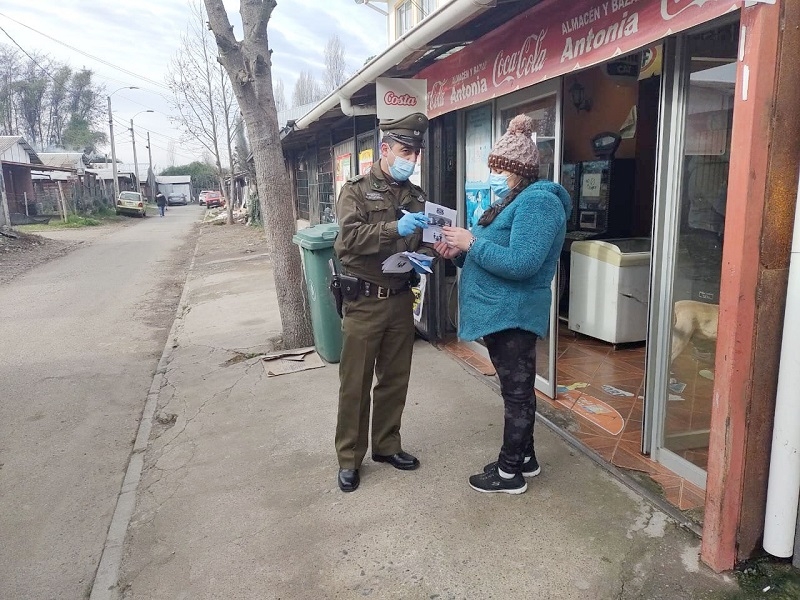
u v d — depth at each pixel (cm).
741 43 212
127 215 3759
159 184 7044
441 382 485
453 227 285
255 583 261
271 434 413
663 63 309
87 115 6006
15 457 423
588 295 573
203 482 354
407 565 265
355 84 545
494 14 392
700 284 312
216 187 7888
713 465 243
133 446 428
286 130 923
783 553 244
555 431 385
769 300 226
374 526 295
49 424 477
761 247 220
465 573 257
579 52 315
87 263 1491
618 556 262
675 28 248
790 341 225
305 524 301
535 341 295
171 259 1562
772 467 239
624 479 321
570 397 445
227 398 489
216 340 675
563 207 282
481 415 417
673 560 258
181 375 560
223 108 2761
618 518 289
